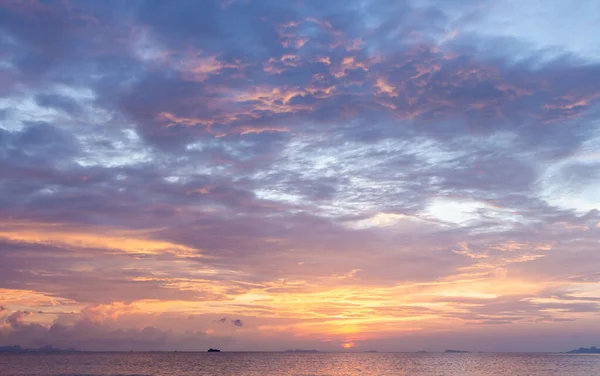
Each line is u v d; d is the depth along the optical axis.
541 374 190.38
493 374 191.12
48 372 189.50
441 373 197.00
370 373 196.38
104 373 185.62
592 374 189.62
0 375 174.62
